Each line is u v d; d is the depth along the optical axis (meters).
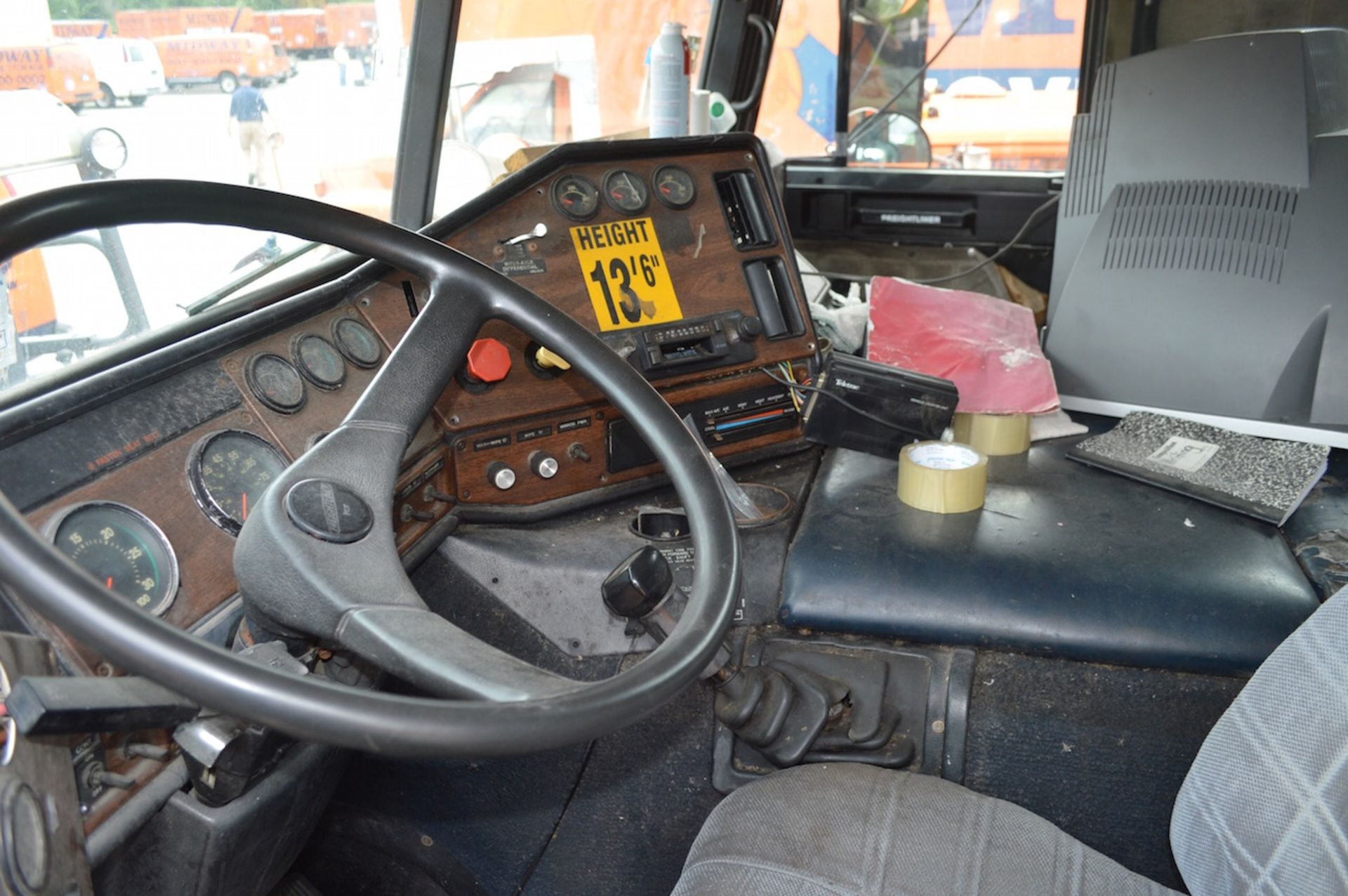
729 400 1.41
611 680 0.63
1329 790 0.70
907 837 0.85
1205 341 1.51
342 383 1.06
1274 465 1.33
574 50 3.02
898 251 2.21
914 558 1.16
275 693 0.53
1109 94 1.60
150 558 0.79
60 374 0.88
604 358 0.94
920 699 1.14
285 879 1.26
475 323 0.93
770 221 1.52
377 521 0.75
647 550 0.84
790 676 1.11
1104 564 1.14
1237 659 1.04
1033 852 0.84
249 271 1.21
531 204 1.34
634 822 1.24
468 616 1.23
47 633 0.69
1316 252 1.42
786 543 1.22
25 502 0.73
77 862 0.66
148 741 0.74
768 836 0.86
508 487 1.24
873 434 1.43
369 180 1.51
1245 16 1.86
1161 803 1.11
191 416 0.88
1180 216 1.53
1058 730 1.12
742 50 2.13
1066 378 1.65
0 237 0.66
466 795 1.25
